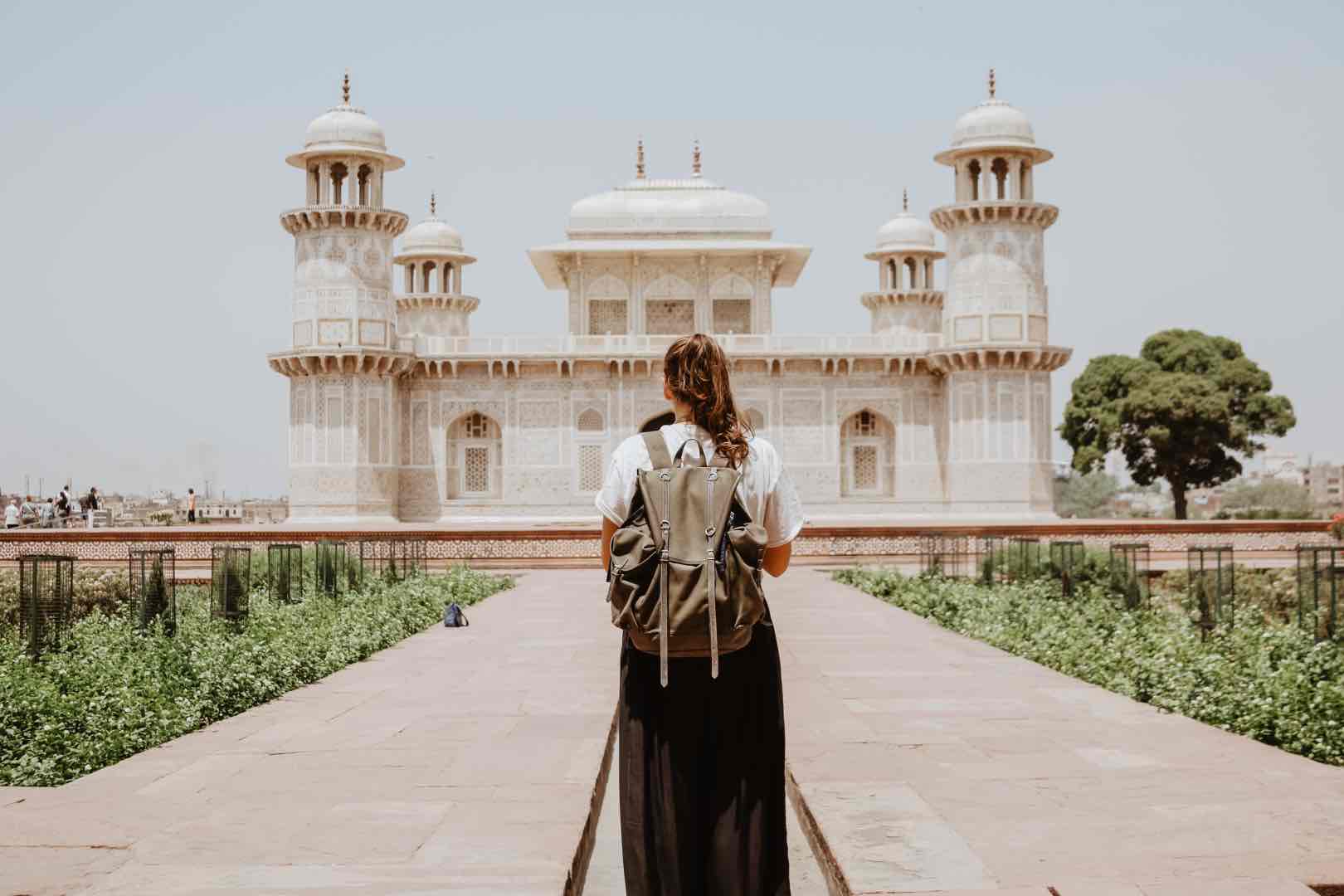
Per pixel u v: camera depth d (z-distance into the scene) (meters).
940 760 5.73
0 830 4.55
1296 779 5.29
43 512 39.75
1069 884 3.85
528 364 36.38
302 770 5.61
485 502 36.59
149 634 9.24
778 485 3.35
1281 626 10.27
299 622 10.71
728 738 3.34
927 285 44.53
